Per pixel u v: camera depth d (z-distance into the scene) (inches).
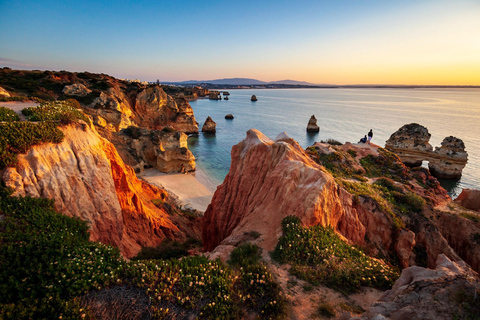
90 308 346.9
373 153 1395.2
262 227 597.6
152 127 3767.2
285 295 406.6
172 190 2003.0
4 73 2527.1
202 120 5644.7
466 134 3575.3
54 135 627.2
